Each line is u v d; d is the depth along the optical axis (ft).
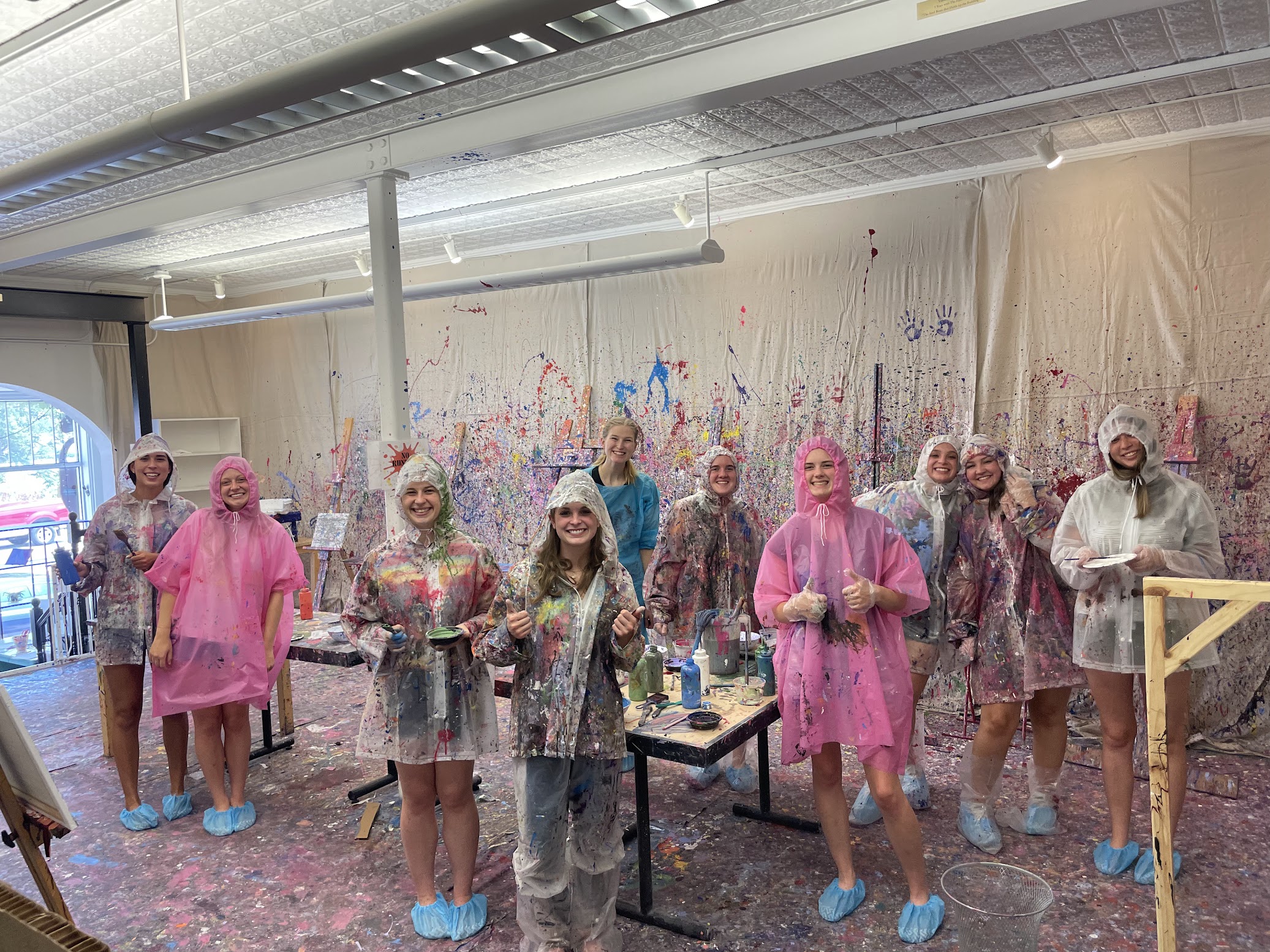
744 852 11.25
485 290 19.53
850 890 9.81
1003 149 14.84
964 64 10.66
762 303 18.83
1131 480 10.42
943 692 16.60
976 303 16.19
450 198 17.20
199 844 12.12
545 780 8.71
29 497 25.70
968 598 11.39
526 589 8.87
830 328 17.97
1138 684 13.44
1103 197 14.87
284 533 13.00
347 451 26.78
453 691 9.48
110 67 10.03
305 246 20.97
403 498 9.70
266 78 6.59
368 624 9.73
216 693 12.12
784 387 18.63
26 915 4.76
